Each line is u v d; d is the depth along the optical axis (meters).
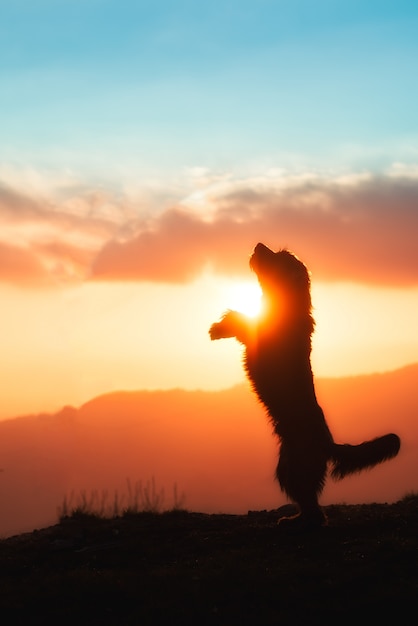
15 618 10.68
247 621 9.97
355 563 11.80
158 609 10.48
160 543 14.10
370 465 13.98
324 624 9.88
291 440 13.97
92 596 11.12
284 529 14.10
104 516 16.52
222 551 13.24
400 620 9.91
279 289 14.26
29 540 15.07
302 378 14.03
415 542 12.62
